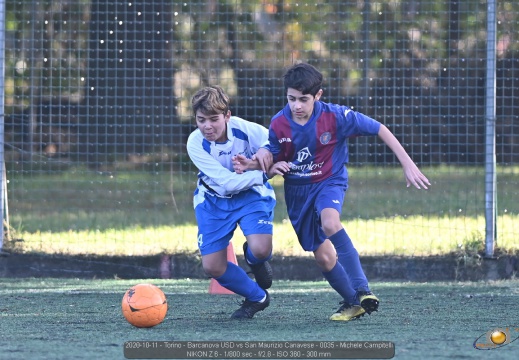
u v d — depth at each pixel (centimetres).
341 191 1855
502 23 3181
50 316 1970
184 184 3609
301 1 3791
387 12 3778
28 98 3422
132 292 1775
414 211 3322
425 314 1984
